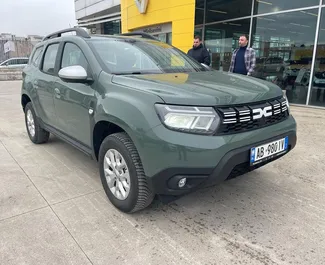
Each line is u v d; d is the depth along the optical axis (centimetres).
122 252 206
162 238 222
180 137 202
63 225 237
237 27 956
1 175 336
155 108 211
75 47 320
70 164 370
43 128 417
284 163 374
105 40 321
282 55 837
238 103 220
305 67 782
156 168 210
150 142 209
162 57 330
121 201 252
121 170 247
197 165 202
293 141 267
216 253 205
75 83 303
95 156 288
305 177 332
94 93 270
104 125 271
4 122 618
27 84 435
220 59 1041
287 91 836
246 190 301
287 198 283
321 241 217
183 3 860
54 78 349
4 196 285
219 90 229
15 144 457
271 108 241
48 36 434
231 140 209
